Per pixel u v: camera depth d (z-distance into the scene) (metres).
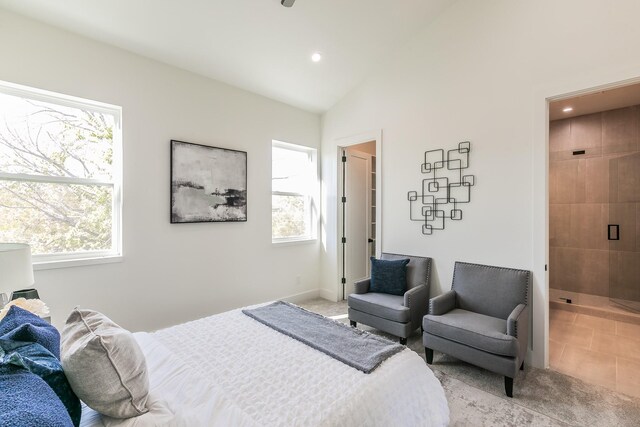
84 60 2.53
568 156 4.24
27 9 2.24
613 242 3.93
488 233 2.83
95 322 1.25
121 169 2.74
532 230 2.57
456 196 3.05
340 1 2.74
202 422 1.05
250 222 3.71
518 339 2.13
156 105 2.93
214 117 3.37
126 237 2.77
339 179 4.34
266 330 1.87
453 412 1.94
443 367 2.50
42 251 2.46
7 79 2.21
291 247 4.18
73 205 2.60
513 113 2.67
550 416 1.90
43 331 1.17
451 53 3.07
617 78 2.19
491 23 2.79
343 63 3.56
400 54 3.49
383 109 3.68
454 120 3.05
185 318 3.16
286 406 1.15
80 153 2.62
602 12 2.25
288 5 2.61
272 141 3.99
